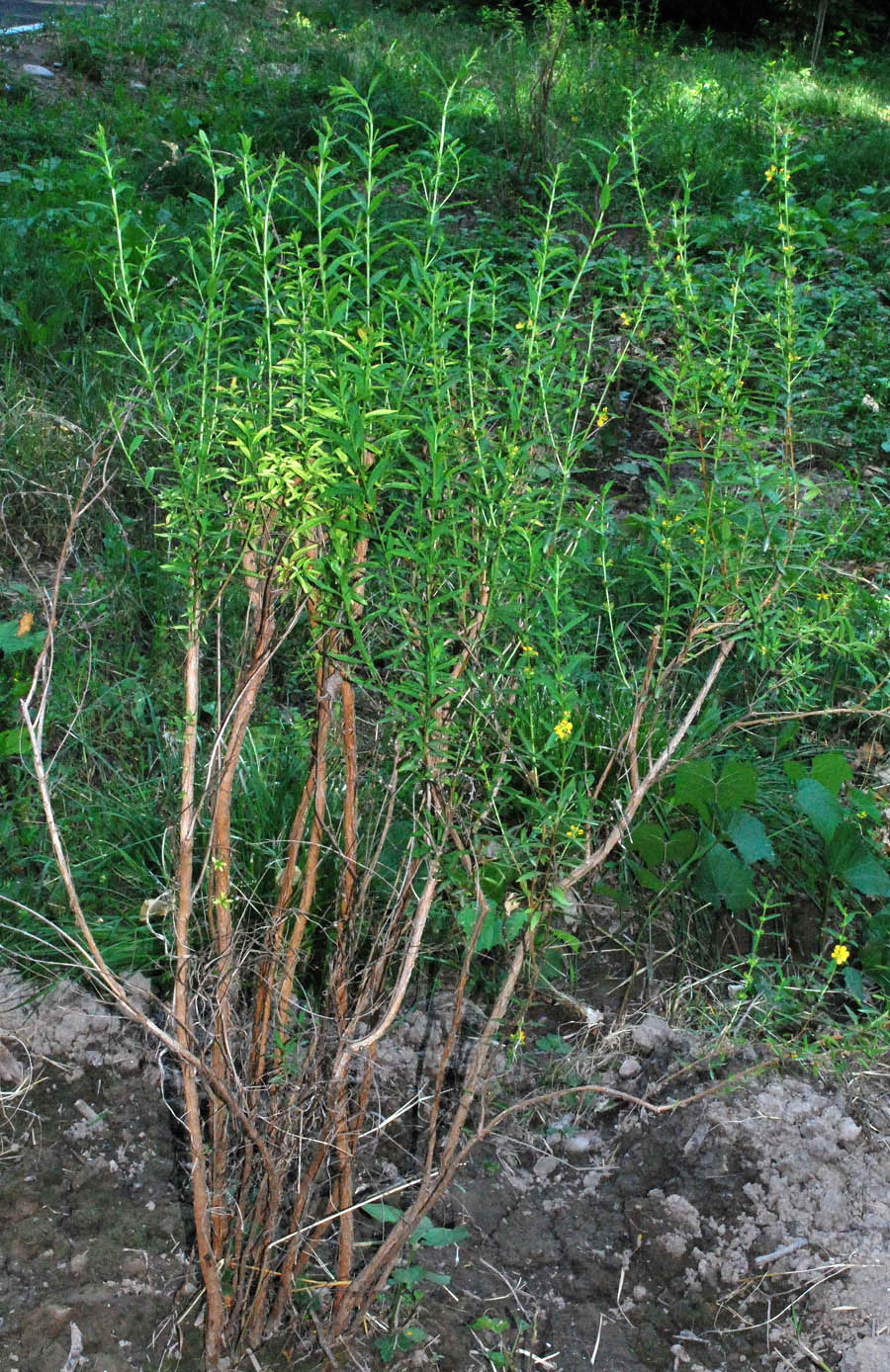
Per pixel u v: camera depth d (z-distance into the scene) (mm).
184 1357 2172
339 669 1980
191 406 2180
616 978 3018
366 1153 2561
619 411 5152
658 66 11258
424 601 1903
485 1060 2541
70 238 5707
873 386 5723
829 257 7402
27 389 4605
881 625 3332
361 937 2658
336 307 1891
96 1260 2283
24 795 3131
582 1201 2543
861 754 3525
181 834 1955
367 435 1877
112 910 2893
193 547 1895
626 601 3908
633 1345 2277
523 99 9531
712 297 4812
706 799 2947
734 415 2588
